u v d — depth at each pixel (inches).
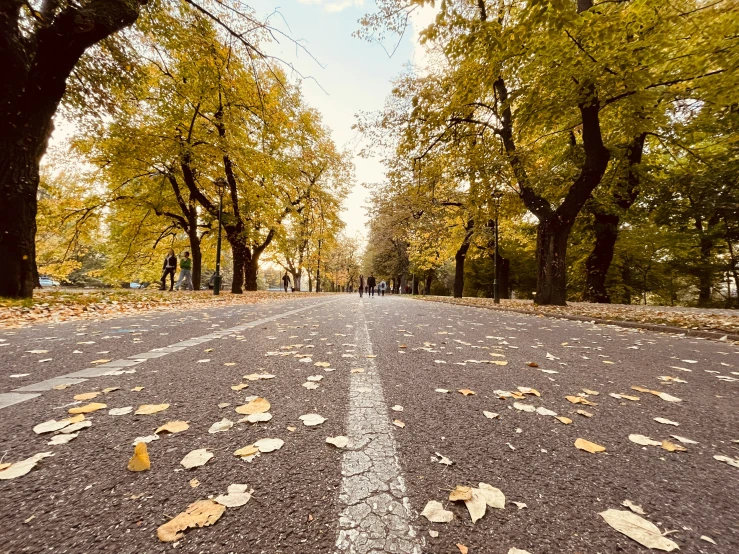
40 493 45.9
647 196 696.4
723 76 331.9
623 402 95.8
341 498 47.5
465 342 190.4
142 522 41.2
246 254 1017.5
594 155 466.9
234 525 41.3
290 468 54.7
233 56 409.1
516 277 1371.8
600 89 372.5
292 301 644.7
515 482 53.3
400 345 173.8
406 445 64.4
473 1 393.7
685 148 610.5
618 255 874.1
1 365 117.2
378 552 37.9
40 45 294.8
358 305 583.2
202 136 623.2
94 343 158.9
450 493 49.5
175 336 183.0
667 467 60.0
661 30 327.9
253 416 75.3
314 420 74.3
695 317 347.3
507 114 530.0
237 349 151.2
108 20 309.0
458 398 93.4
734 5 274.4
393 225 954.1
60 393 88.6
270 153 615.8
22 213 295.0
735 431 77.5
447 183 665.6
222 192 613.6
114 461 55.1
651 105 444.5
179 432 66.9
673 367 143.9
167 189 782.5
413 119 440.5
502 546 39.8
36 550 36.4
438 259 1142.3
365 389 98.4
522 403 91.4
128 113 579.2
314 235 1170.0
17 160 289.7
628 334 254.2
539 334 238.4
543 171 529.7
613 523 44.2
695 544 41.1
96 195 768.9
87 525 40.3
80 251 917.8
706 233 747.4
